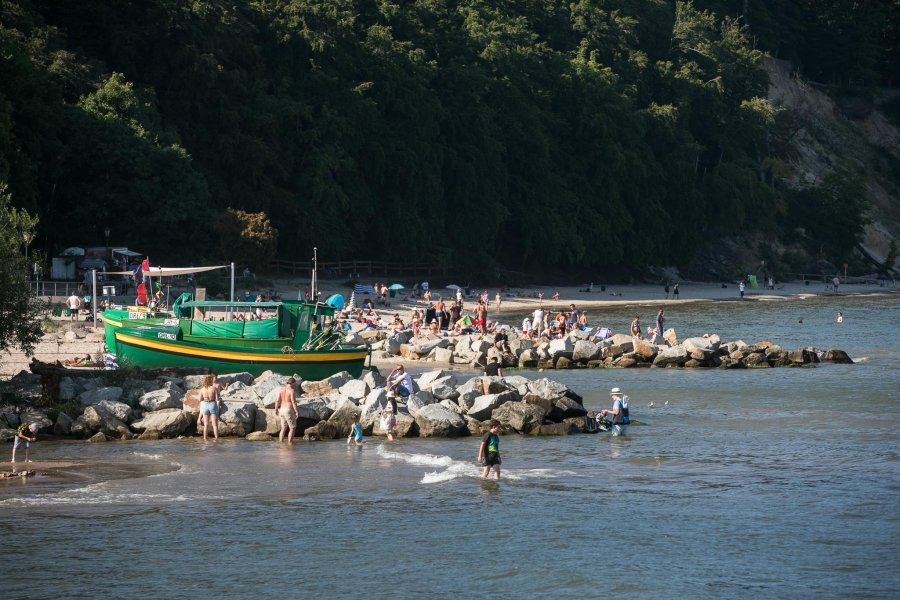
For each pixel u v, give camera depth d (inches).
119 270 7849.4
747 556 2253.9
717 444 3390.7
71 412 3555.6
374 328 6501.0
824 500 2689.5
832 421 3816.4
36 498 2699.3
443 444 3376.0
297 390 3855.8
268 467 3036.4
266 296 7790.4
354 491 2775.6
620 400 3641.7
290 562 2226.9
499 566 2198.6
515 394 3693.4
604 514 2566.4
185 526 2465.6
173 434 3479.3
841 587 2073.1
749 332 7495.1
